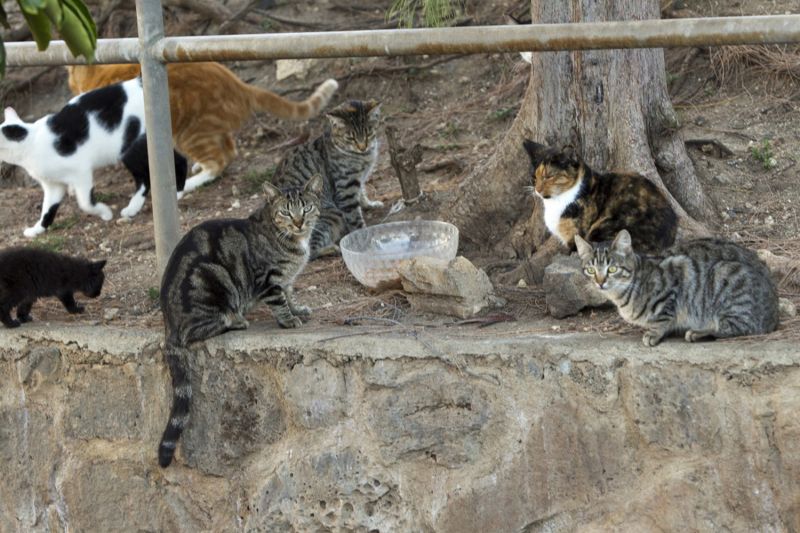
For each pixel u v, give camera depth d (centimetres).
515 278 568
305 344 493
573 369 455
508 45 470
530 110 596
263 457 513
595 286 442
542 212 585
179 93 744
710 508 443
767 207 600
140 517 538
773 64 723
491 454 475
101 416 531
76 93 857
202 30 938
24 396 543
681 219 565
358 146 648
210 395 509
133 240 683
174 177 548
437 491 486
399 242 604
